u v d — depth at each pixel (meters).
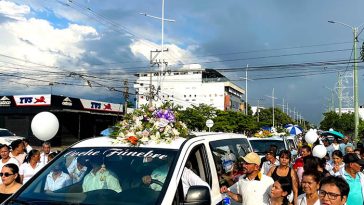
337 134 19.94
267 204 5.46
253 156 5.49
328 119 67.25
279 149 14.05
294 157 14.55
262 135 15.38
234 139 6.48
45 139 8.09
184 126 4.86
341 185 3.56
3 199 5.64
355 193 6.18
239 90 97.06
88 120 45.16
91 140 4.69
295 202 5.80
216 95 82.19
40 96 40.22
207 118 47.53
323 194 3.63
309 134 14.58
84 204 3.70
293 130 22.56
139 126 4.52
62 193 3.94
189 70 84.12
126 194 3.77
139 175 3.94
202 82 86.69
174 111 5.00
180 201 3.91
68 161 4.29
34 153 7.33
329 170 8.30
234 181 5.91
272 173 6.61
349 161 6.21
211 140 5.31
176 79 84.25
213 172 4.90
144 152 4.21
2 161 7.30
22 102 40.94
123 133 4.52
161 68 45.75
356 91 28.72
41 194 3.92
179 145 4.32
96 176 4.02
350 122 61.94
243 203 5.56
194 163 4.74
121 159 4.16
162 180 3.82
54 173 4.15
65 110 38.31
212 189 4.79
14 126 41.53
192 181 4.37
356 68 28.61
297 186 6.43
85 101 44.34
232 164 5.80
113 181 3.93
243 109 101.88
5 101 41.69
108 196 3.79
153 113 4.70
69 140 42.34
